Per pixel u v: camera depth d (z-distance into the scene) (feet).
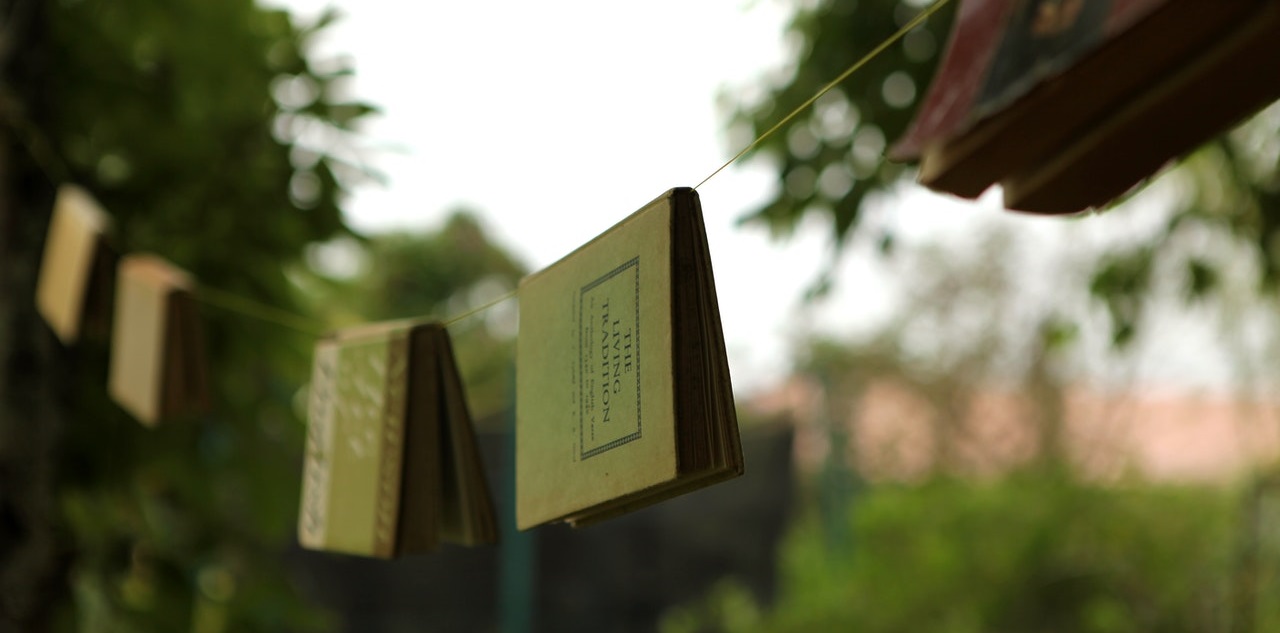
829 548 34.78
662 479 2.56
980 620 29.12
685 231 2.61
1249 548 18.63
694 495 46.93
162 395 5.51
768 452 47.62
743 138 10.52
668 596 45.16
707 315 2.59
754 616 34.30
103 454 9.46
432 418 3.70
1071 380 33.37
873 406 46.75
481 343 66.95
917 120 3.96
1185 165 11.10
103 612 9.34
